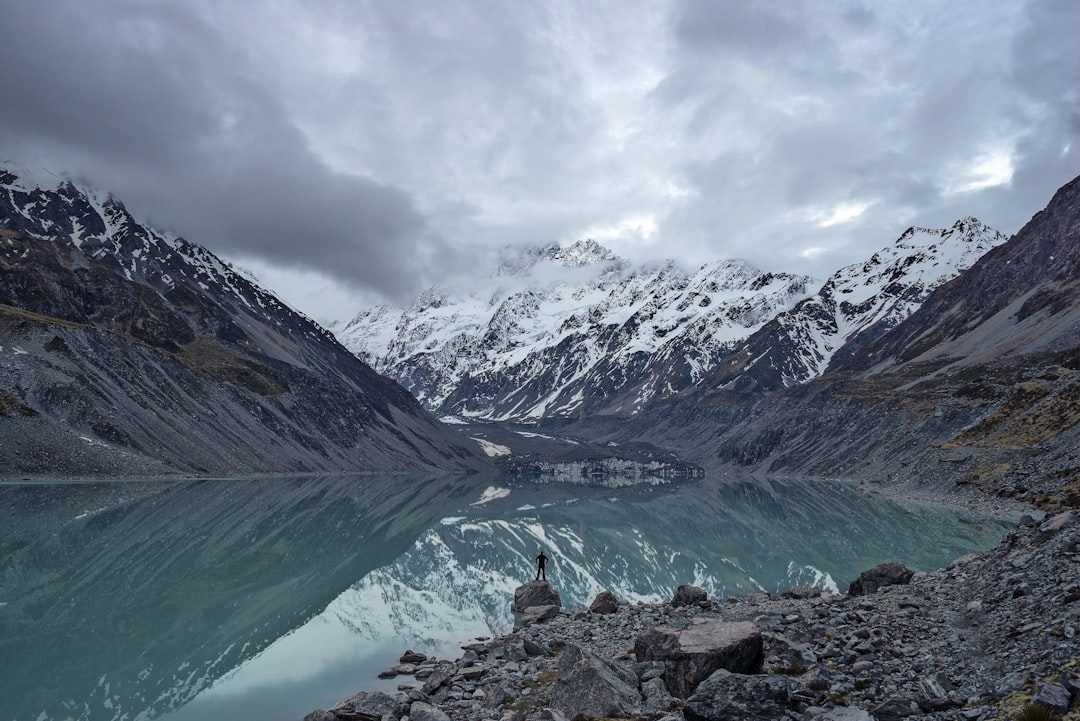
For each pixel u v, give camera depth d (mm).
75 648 34812
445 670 29438
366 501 130875
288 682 30516
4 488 109312
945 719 15742
